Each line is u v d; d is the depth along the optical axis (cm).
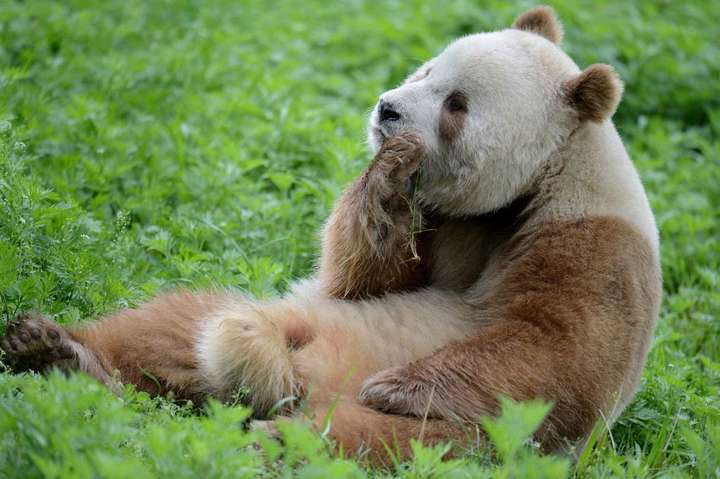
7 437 777
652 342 1259
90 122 1571
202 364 1031
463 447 970
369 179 1110
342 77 2089
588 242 1070
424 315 1096
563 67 1169
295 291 1216
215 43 2122
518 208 1153
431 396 979
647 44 2389
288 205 1516
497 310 1066
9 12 1980
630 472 972
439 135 1141
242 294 1166
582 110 1135
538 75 1146
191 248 1380
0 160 1159
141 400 950
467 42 1172
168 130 1669
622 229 1089
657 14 2622
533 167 1128
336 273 1152
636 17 2511
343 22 2333
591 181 1112
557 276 1052
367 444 956
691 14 2652
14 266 1062
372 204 1109
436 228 1181
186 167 1606
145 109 1786
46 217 1137
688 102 2255
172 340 1067
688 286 1656
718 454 980
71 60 1858
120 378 1026
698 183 1959
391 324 1083
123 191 1507
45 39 1944
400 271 1149
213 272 1311
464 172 1140
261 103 1864
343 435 953
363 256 1127
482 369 990
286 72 2048
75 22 2030
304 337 1062
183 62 1964
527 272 1068
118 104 1766
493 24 2330
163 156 1600
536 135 1127
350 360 1037
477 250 1166
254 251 1423
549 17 1291
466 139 1133
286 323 1059
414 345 1067
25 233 1113
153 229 1395
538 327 1020
